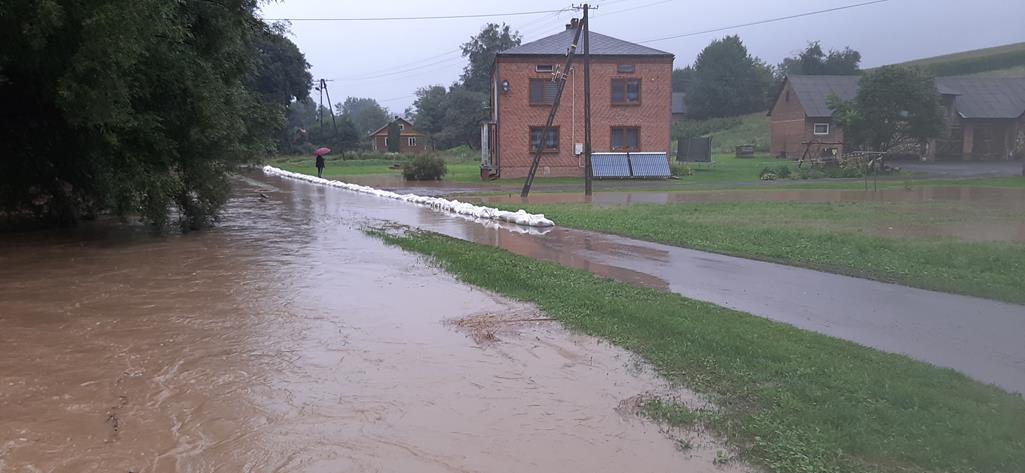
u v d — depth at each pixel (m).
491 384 5.60
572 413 5.00
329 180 38.12
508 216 17.97
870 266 10.68
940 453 4.18
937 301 8.53
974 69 88.81
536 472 4.13
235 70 16.58
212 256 11.99
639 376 5.76
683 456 4.32
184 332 7.07
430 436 4.62
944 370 5.78
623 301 8.30
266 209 21.92
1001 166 47.69
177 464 4.21
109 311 7.93
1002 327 7.31
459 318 7.68
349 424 4.81
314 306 8.22
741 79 103.19
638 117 40.84
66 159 14.45
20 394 5.34
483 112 86.12
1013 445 4.28
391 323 7.46
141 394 5.36
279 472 4.11
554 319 7.62
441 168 39.34
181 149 14.56
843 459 4.16
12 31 11.10
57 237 14.45
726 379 5.58
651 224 16.39
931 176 37.91
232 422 4.83
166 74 13.34
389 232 15.66
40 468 4.14
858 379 5.48
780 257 11.65
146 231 15.60
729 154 72.62
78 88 11.23
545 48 40.62
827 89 61.59
